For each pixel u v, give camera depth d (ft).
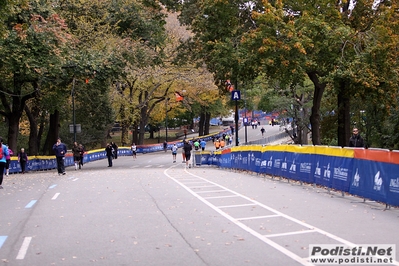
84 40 114.11
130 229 31.30
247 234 29.35
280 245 26.40
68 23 114.11
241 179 66.39
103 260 23.85
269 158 68.03
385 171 38.58
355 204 41.47
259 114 431.43
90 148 222.69
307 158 54.85
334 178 47.83
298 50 74.43
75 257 24.53
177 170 95.20
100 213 37.70
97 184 61.82
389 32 78.43
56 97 118.83
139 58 116.88
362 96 83.35
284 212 37.17
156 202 43.32
